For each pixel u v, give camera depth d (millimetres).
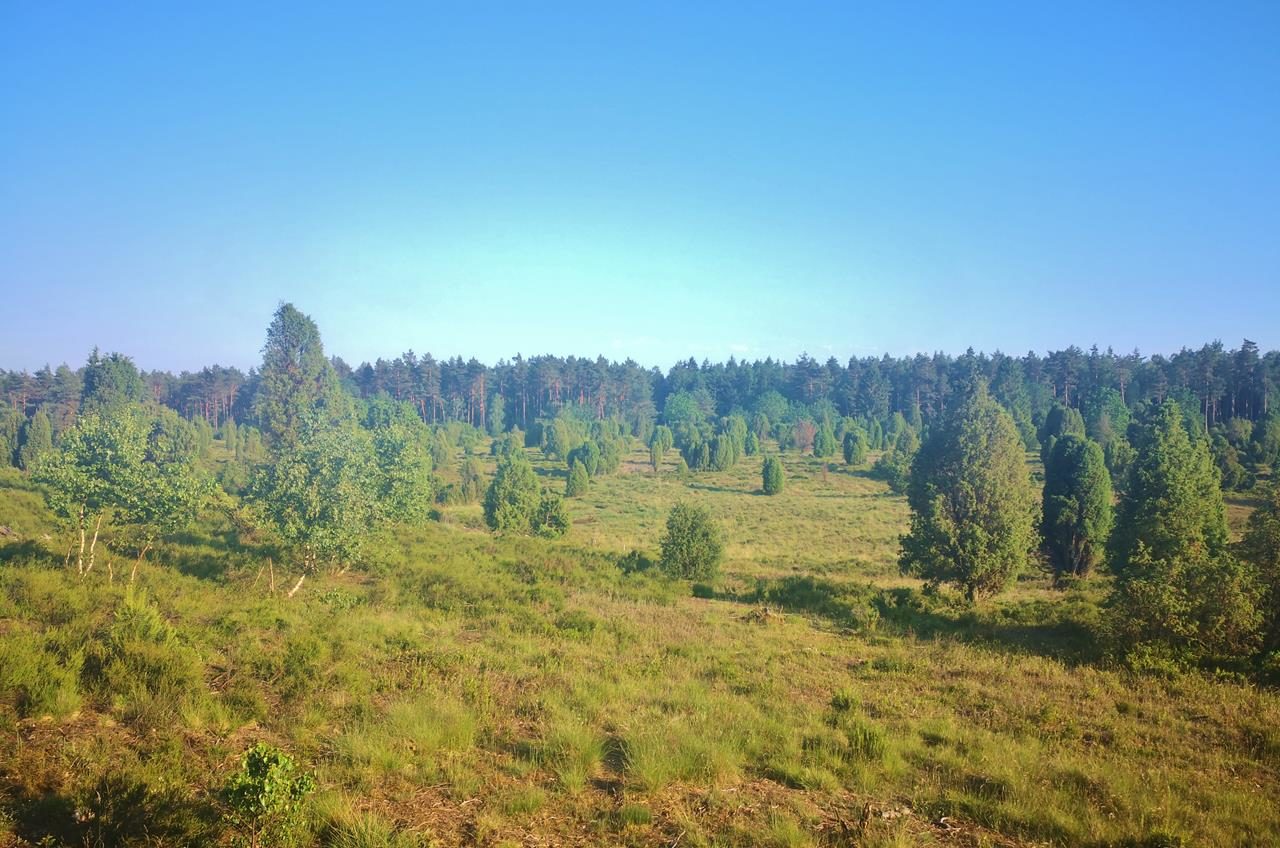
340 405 49719
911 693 12531
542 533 35594
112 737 8008
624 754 8734
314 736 8875
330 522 19406
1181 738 10516
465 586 20438
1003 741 10055
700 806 7586
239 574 19594
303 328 49625
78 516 17625
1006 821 7434
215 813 6465
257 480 20516
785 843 6738
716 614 19375
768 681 12836
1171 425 24328
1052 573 30219
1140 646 14352
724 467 73438
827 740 9633
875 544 39656
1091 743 10273
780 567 30891
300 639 12164
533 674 12328
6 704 8312
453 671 12039
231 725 8766
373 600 18438
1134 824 7410
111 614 13008
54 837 5848
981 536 20766
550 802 7523
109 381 61781
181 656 10094
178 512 19266
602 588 22578
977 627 18406
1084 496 29375
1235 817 7754
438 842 6531
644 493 59312
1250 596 14055
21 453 51281
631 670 12938
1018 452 21656
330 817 6695
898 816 7504
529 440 92938
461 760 8453
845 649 15953
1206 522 22938
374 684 11008
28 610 12875
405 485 24203
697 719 10148
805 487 63594
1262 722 10953
